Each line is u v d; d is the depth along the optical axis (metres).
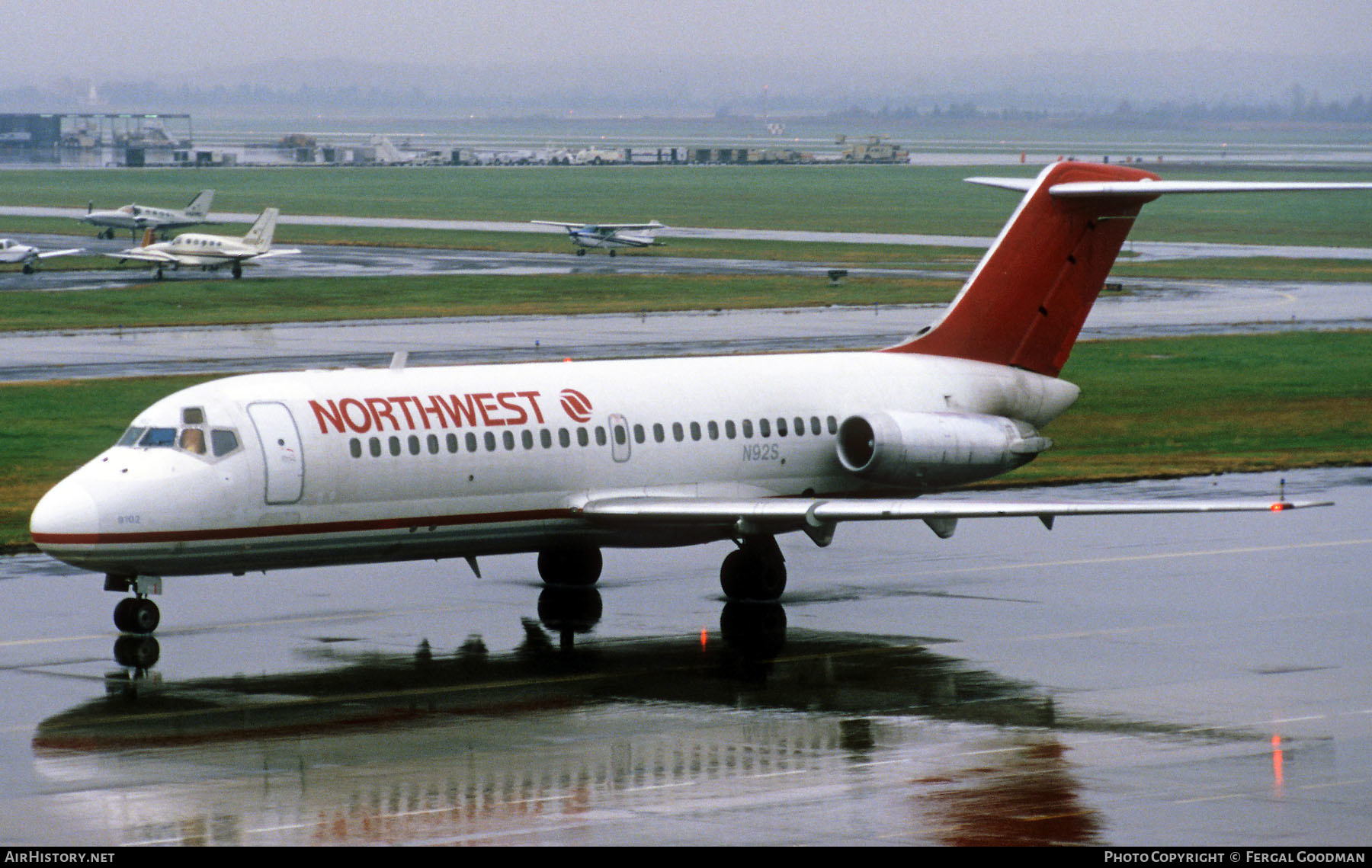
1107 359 168.88
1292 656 64.06
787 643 66.94
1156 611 72.50
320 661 63.31
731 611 73.31
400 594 76.69
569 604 74.62
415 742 52.31
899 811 45.44
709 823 44.44
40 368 156.25
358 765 49.75
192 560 65.06
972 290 85.31
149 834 43.50
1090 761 50.31
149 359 164.12
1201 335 189.75
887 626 70.12
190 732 53.41
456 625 70.25
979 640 67.31
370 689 59.16
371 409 68.50
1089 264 87.50
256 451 65.62
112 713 55.72
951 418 81.06
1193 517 96.12
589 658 64.38
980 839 43.09
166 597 75.69
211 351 171.12
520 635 68.44
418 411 69.44
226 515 65.00
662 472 75.25
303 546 67.06
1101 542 89.25
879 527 94.00
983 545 88.75
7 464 108.06
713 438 76.75
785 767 49.72
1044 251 86.06
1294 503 63.69
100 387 142.88
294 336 186.50
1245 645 66.06
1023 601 74.88
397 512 68.56
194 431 65.25
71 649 64.94
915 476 79.56
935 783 47.97
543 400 72.75
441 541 70.25
